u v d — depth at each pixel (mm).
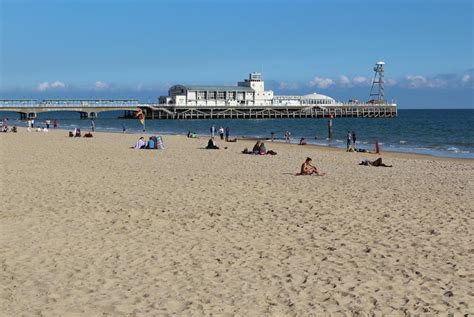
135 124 108188
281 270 9320
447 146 49844
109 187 18141
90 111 120250
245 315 7348
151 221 13008
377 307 7680
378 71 156875
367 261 9859
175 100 129000
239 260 9891
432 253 10406
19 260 9766
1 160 27656
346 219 13375
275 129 89625
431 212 14305
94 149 37250
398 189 18547
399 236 11703
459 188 19078
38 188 17688
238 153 34969
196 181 19891
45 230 11969
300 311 7508
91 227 12305
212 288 8406
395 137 65000
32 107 114688
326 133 76438
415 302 7867
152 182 19500
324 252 10445
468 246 10906
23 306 7621
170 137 56781
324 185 19219
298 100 141000
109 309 7527
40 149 36625
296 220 13234
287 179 20891
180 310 7504
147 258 9969
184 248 10672
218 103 130750
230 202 15531
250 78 136125
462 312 7496
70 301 7820
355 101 151000
